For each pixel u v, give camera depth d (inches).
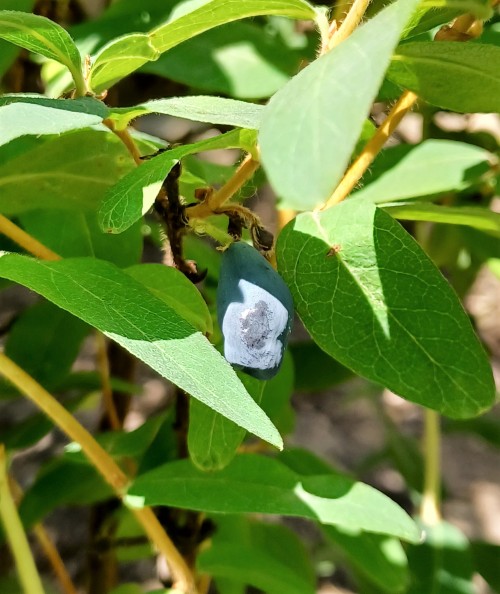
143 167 3.0
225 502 3.8
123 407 7.0
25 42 3.1
